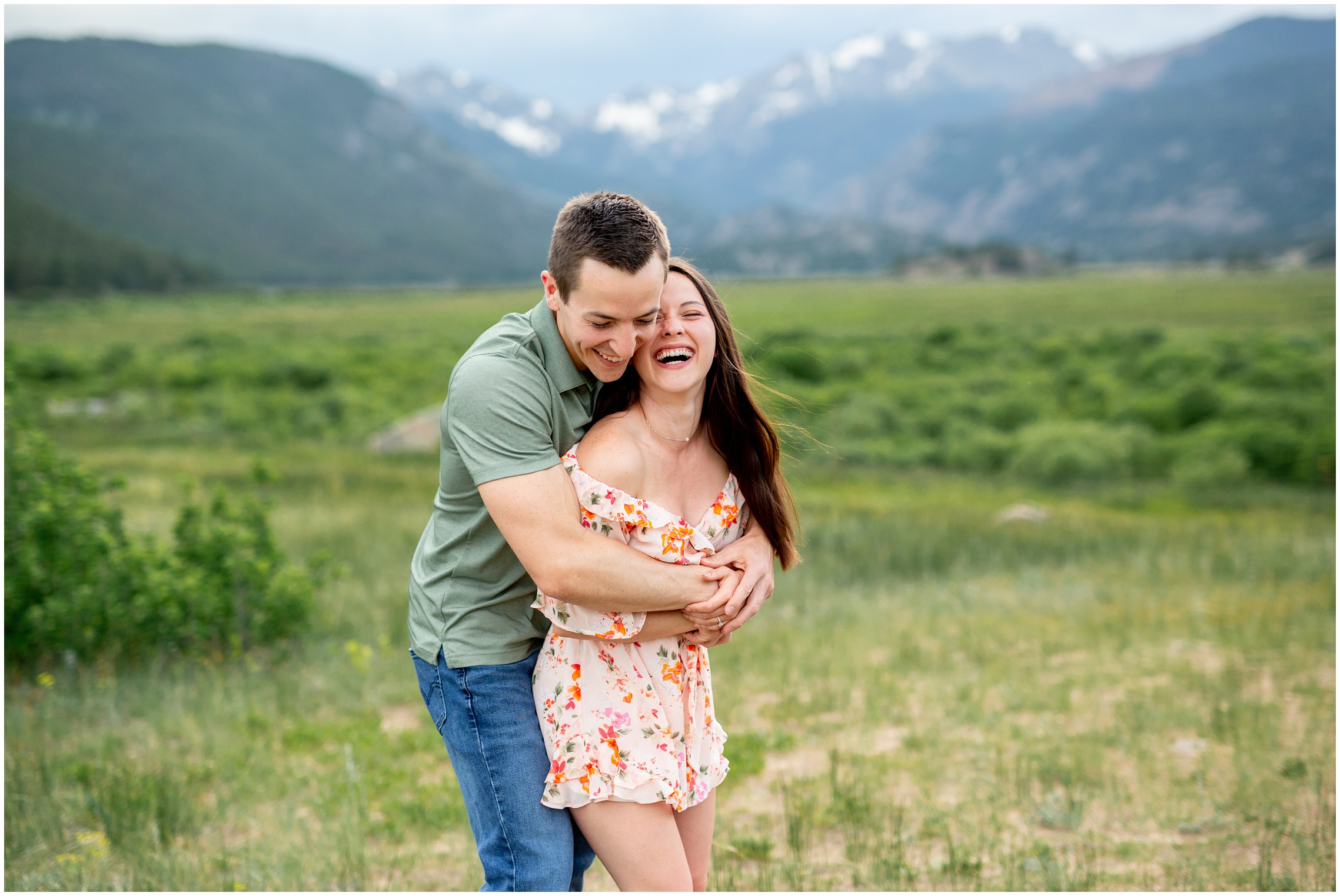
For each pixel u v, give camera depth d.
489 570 2.26
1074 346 35.75
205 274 154.88
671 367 2.24
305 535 10.16
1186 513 14.30
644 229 2.02
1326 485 16.75
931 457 19.55
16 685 5.70
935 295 92.19
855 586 8.49
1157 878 3.32
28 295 107.38
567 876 2.28
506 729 2.27
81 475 6.61
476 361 2.14
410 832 3.91
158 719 5.12
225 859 3.60
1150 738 4.71
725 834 3.88
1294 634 6.43
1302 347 32.09
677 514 2.32
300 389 30.16
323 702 5.59
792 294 102.00
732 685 5.84
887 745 4.84
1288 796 3.98
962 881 3.38
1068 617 7.14
